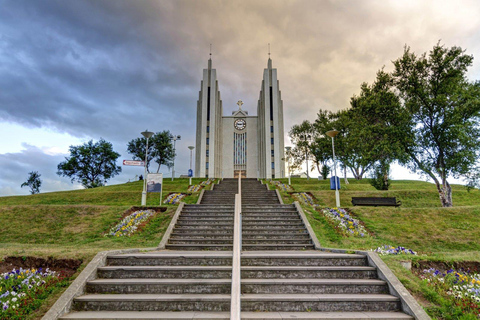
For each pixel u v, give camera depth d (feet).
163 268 20.03
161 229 37.70
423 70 60.13
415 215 43.70
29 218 42.98
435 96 58.95
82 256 21.81
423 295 17.49
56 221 41.98
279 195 61.87
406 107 61.31
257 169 182.19
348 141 102.17
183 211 44.16
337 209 47.09
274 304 16.81
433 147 57.31
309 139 135.95
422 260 22.31
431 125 57.82
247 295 17.72
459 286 18.66
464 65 57.52
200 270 20.02
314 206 51.39
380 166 67.41
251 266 21.47
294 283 18.52
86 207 47.14
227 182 94.99
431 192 72.59
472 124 53.36
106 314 15.88
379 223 41.14
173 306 16.67
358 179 116.26
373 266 20.99
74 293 17.12
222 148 184.85
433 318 15.43
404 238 36.52
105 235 37.09
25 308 15.87
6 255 22.26
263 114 178.91
